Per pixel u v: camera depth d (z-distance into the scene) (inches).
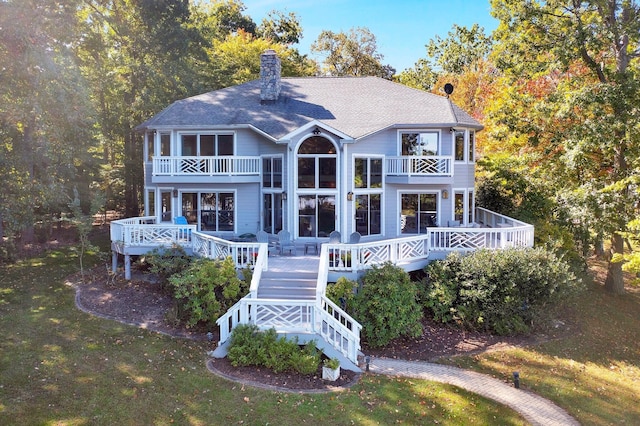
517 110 997.8
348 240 821.9
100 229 1322.6
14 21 761.6
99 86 1201.4
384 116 898.7
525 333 634.8
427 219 900.6
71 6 884.0
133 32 1246.3
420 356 545.3
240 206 912.9
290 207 830.5
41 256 949.8
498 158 1086.4
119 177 1392.7
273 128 860.6
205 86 1466.5
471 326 625.0
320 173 824.3
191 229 758.5
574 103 834.8
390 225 892.0
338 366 462.9
